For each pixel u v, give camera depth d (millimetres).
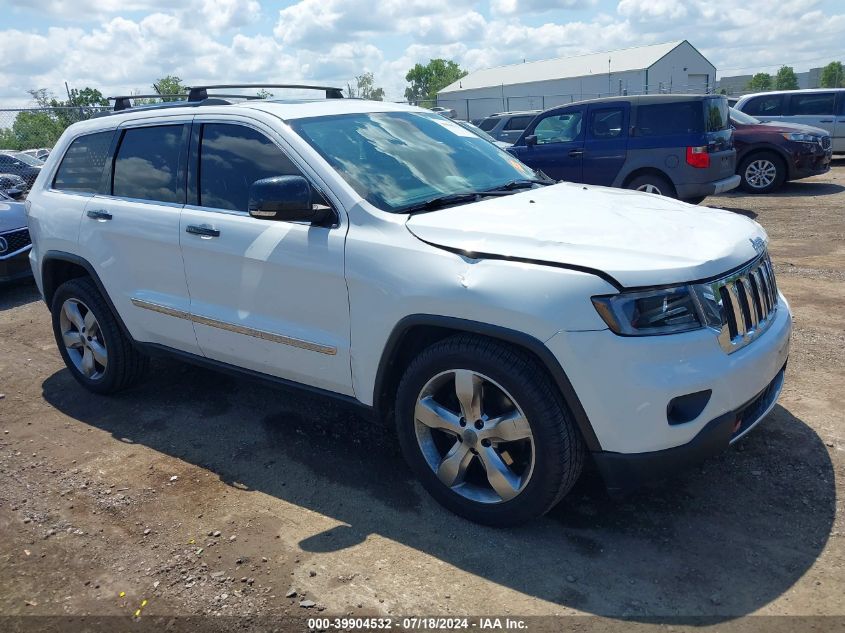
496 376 2922
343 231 3365
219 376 5164
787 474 3445
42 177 5023
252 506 3465
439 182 3752
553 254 2887
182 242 3963
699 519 3154
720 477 3459
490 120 19984
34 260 5004
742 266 3043
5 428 4508
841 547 2910
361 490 3557
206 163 3992
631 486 2875
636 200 3758
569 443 2867
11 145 23766
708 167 9727
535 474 2930
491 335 2896
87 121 4859
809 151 12180
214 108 4035
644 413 2732
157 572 3000
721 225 3316
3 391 5125
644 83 53625
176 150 4152
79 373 4949
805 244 8352
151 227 4129
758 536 3016
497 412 3068
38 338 6367
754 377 2973
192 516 3404
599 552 2975
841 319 5578
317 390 3652
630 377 2717
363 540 3139
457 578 2861
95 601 2854
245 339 3799
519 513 3031
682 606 2645
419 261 3102
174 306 4094
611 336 2723
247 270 3699
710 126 9812
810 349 4969
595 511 3258
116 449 4141
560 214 3336
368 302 3246
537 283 2816
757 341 3084
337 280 3338
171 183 4148
